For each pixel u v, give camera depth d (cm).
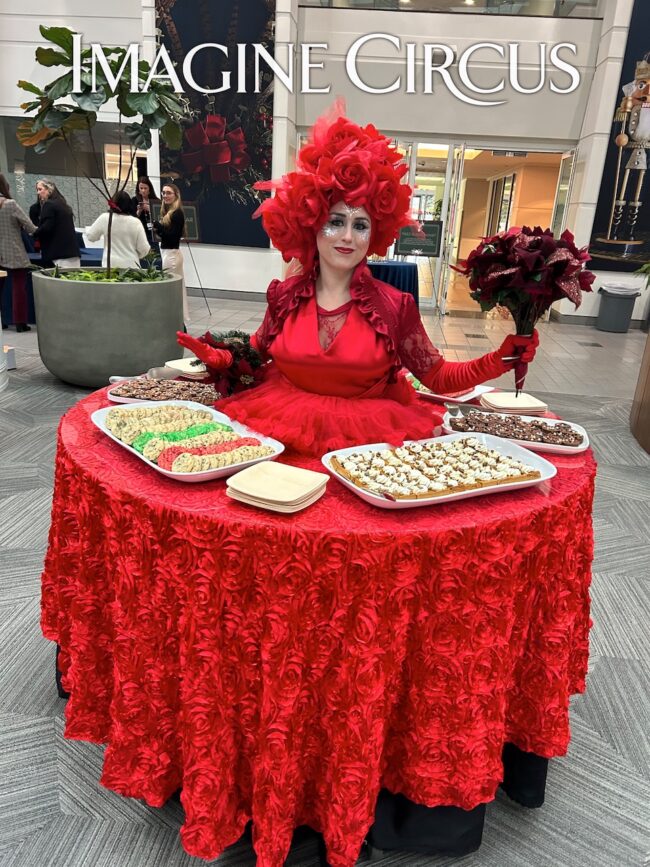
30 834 143
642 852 146
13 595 225
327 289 150
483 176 1369
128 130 400
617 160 781
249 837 143
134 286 418
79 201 916
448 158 834
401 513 118
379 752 121
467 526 113
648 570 262
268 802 120
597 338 756
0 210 580
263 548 110
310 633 114
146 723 129
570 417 453
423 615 117
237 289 877
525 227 134
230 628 116
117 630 126
